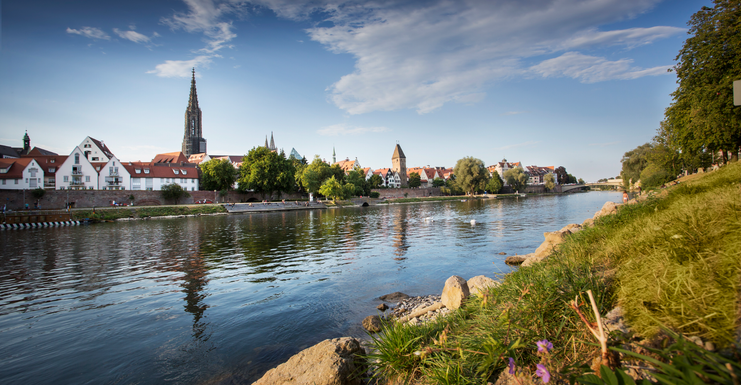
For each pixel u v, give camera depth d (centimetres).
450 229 3247
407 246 2327
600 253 601
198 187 9688
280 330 933
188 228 4047
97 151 9162
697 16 2539
